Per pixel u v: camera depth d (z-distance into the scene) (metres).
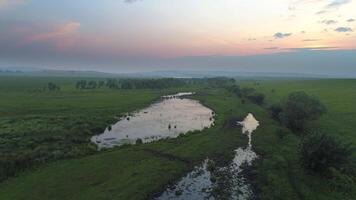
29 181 35.84
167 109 98.62
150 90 171.12
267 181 36.44
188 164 43.16
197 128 68.75
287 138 55.75
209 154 47.59
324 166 37.09
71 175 37.78
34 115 78.56
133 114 87.38
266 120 75.00
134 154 46.41
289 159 43.88
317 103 63.34
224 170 41.12
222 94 144.62
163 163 42.62
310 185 35.00
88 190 33.59
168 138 57.28
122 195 32.47
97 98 121.69
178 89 179.25
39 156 43.44
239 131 63.78
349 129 60.81
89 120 71.88
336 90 137.25
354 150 45.06
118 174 38.34
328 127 62.94
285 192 33.03
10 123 67.12
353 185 34.12
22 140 51.69
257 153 48.53
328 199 31.47
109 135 61.44
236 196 33.28
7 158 40.41
